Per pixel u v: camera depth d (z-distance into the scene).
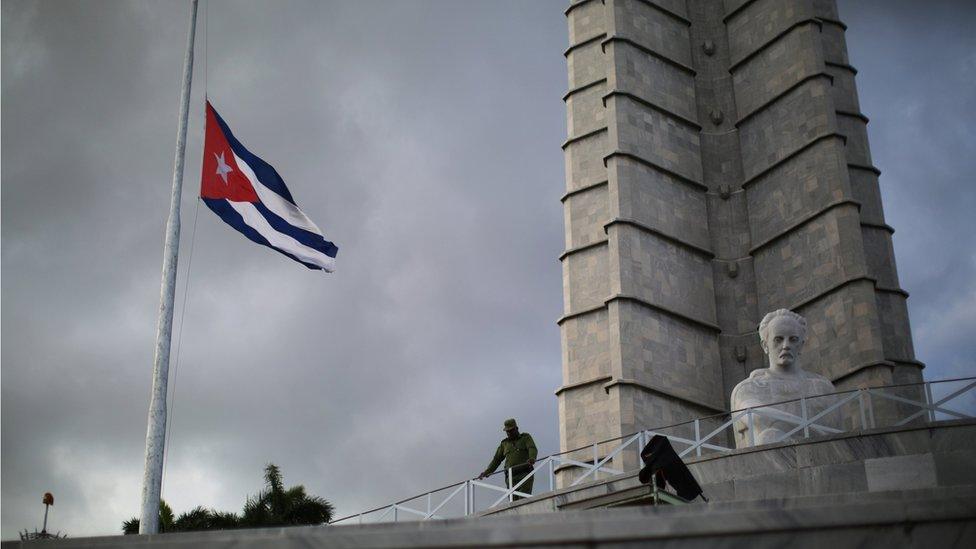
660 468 15.51
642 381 32.41
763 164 36.66
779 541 8.73
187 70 22.34
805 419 20.78
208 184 21.78
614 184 35.34
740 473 19.25
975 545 8.63
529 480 22.14
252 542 8.78
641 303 33.41
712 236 36.84
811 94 35.56
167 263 20.22
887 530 8.73
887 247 35.16
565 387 35.19
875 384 30.03
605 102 37.06
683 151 37.53
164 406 18.86
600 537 8.65
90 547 9.59
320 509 32.50
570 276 37.28
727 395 34.47
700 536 8.70
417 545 8.62
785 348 23.47
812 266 33.59
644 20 39.06
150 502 17.95
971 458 17.91
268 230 21.98
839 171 33.84
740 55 38.97
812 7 37.00
